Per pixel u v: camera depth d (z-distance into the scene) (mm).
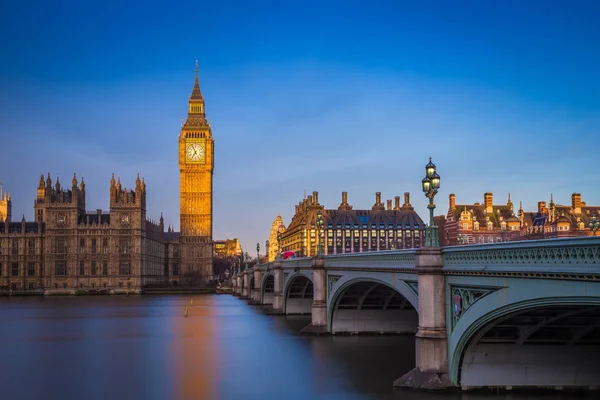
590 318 38312
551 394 42062
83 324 110500
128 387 55875
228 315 127250
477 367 42531
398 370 58906
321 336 81250
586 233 168500
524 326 39781
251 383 56312
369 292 78000
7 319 121688
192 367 64875
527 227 187375
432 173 44719
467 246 39406
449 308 43281
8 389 55594
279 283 127250
